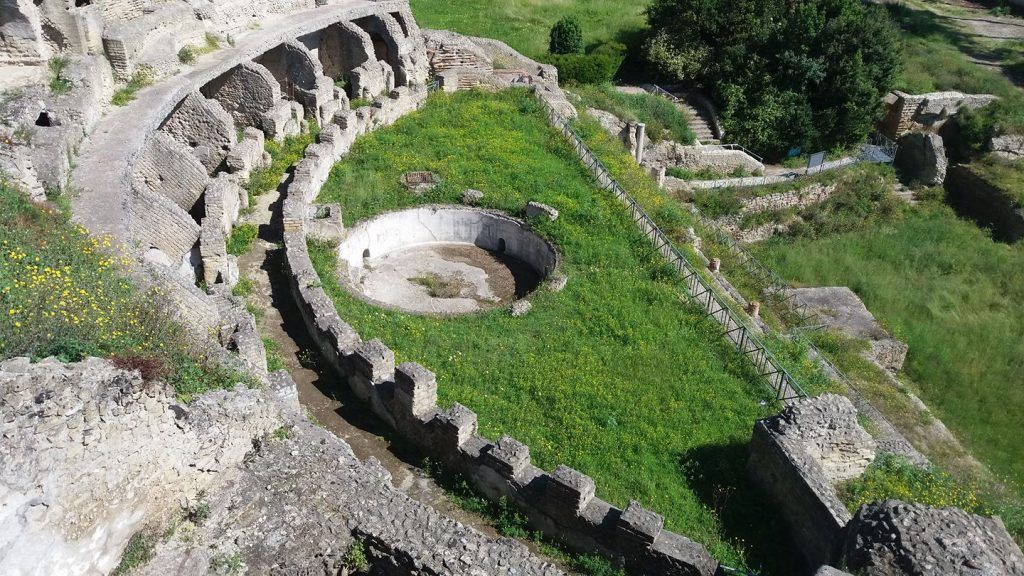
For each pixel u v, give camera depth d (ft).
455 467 51.75
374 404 56.59
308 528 40.04
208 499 39.73
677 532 49.60
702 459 56.75
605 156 109.50
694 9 139.44
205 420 38.86
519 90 124.26
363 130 106.11
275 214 84.33
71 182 66.49
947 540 39.81
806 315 89.56
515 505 49.21
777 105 134.41
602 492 52.06
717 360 69.36
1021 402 81.15
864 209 128.88
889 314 96.99
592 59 140.26
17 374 30.09
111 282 47.16
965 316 96.58
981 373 85.61
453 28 158.10
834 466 53.88
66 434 31.12
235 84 99.09
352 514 40.83
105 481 33.24
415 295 83.82
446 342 67.05
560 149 108.37
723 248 104.17
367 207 89.61
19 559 30.01
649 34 147.23
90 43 83.51
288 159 94.89
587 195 97.09
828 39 133.69
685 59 140.15
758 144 135.33
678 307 76.59
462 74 124.47
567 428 58.34
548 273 82.23
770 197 125.70
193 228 73.10
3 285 41.04
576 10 172.96
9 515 29.27
